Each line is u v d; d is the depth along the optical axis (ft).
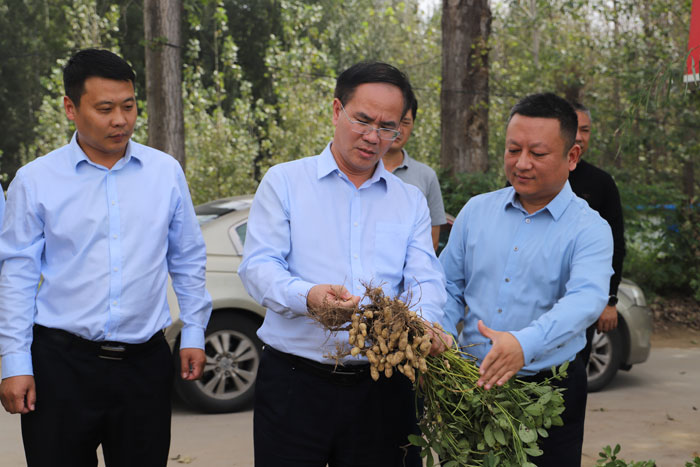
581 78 44.21
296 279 7.39
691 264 34.35
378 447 8.01
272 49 48.57
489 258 8.68
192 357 9.45
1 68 79.82
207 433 16.16
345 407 7.79
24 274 8.36
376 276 7.92
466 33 32.89
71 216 8.45
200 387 17.49
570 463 8.52
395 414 8.08
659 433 16.69
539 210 8.47
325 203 7.91
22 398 8.15
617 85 44.27
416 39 61.26
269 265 7.60
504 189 8.96
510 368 7.19
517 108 8.13
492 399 7.27
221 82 47.60
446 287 9.23
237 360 17.94
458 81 33.06
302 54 48.34
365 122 7.48
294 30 50.44
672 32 42.91
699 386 21.35
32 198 8.40
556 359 8.22
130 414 8.60
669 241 33.73
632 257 34.32
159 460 8.89
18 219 8.40
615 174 38.86
